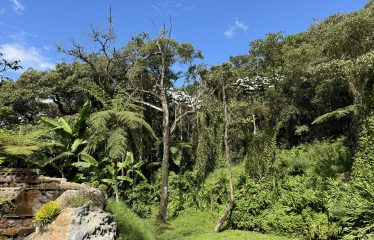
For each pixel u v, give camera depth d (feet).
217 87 62.64
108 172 41.88
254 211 42.57
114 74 65.00
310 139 73.67
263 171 54.08
